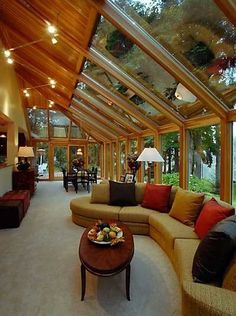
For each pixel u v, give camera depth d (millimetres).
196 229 3016
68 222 4953
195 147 5012
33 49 5602
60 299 2340
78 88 6855
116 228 2883
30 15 4234
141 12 3098
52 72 6477
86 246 2570
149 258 3223
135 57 4074
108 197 4727
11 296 2387
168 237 3102
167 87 4480
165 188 4230
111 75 4660
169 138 6113
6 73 6672
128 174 5934
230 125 3881
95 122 9594
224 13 2334
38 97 9891
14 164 7754
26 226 4680
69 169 12242
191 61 3473
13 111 7715
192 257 2367
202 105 4312
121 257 2334
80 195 8320
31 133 12148
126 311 2166
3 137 9023
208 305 1405
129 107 6098
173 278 2727
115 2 3086
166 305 2250
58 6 3553
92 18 3348
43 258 3248
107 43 3971
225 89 3551
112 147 11133
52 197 7914
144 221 4059
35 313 2135
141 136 7574
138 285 2590
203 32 2951
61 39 4270
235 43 2818
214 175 4410
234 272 1633
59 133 12734
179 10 2842
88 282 2639
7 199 5230
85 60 4789
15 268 2963
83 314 2125
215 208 2766
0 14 5000
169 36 3277
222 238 1794
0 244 3752
